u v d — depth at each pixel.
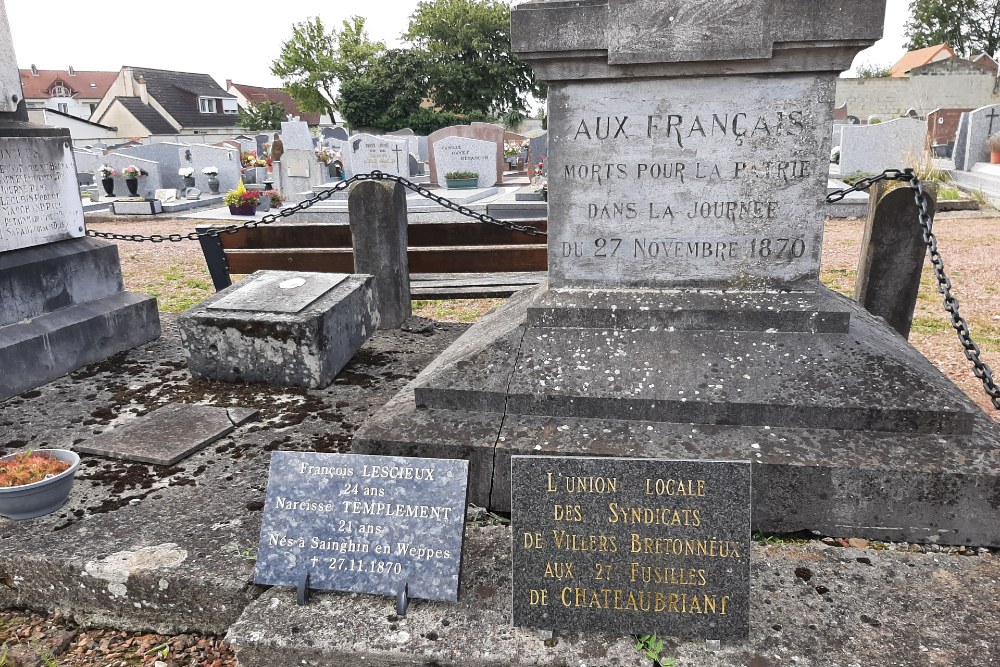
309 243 5.92
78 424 3.84
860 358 2.96
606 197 3.20
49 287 4.59
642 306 3.20
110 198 17.56
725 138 3.04
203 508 2.96
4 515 2.87
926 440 2.73
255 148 27.84
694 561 2.10
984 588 2.32
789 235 3.11
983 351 5.59
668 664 2.04
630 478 2.09
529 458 2.13
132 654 2.47
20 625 2.62
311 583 2.34
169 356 4.95
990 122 16.02
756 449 2.73
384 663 2.14
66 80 60.25
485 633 2.18
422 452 2.95
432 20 46.00
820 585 2.34
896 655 2.04
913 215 4.21
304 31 49.78
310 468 2.40
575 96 3.09
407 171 17.23
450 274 6.32
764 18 2.78
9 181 4.34
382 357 4.86
